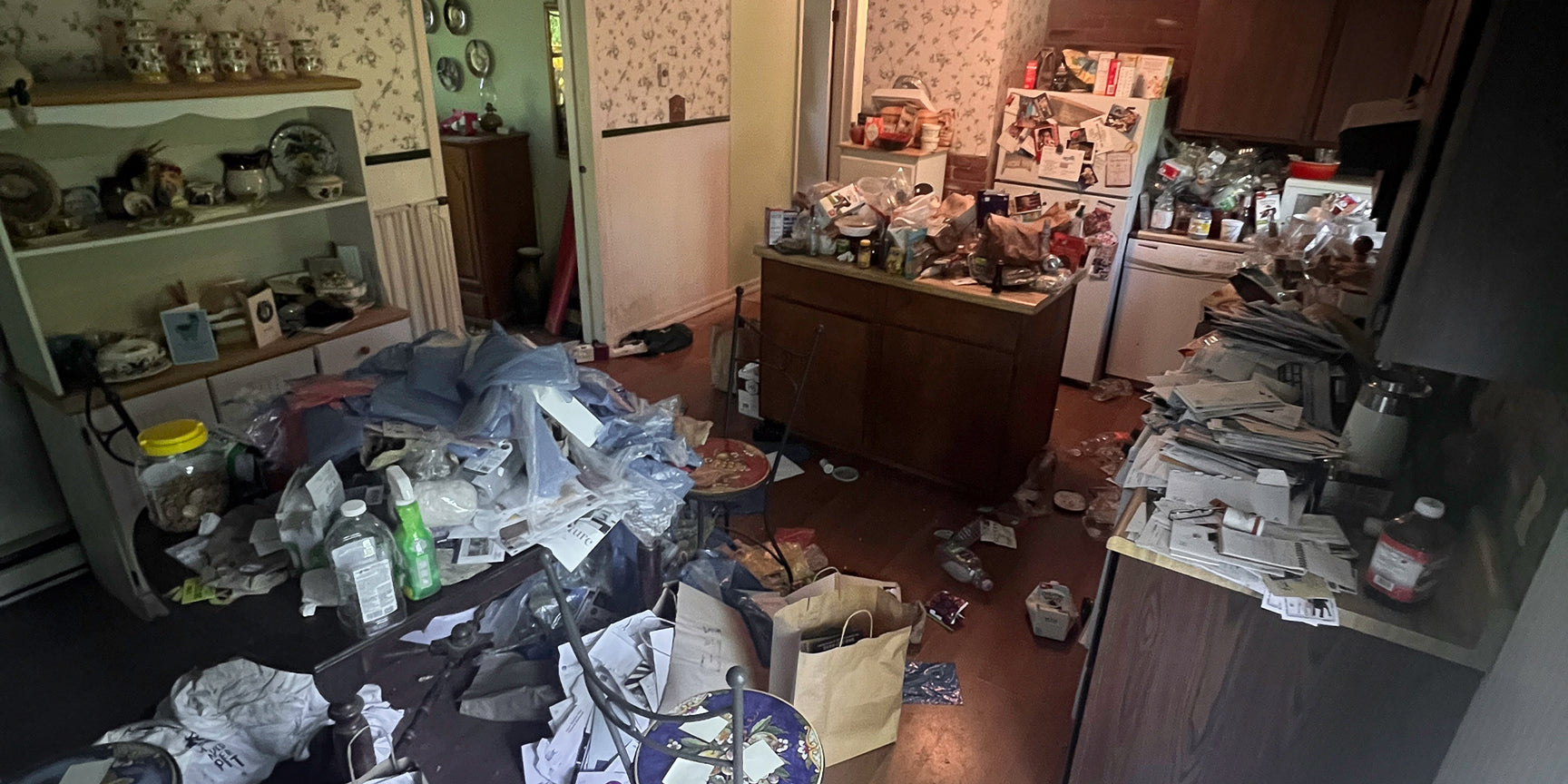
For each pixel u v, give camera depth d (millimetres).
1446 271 1120
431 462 1534
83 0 2205
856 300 3143
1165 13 3986
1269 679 1487
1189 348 2412
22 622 2369
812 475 3291
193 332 2322
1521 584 1234
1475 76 1067
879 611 2006
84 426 2129
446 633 1941
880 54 4402
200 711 1425
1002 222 2914
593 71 3854
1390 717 1397
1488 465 1502
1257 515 1559
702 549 2332
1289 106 3576
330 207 2676
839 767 1969
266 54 2496
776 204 5461
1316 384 1881
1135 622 1575
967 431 3059
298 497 1446
